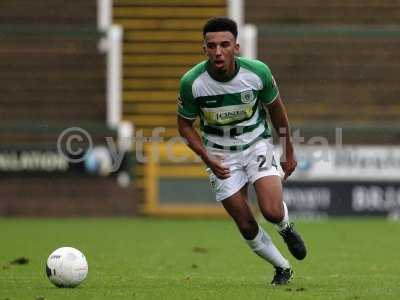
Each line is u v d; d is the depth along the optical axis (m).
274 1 91.12
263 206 35.31
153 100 86.69
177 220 77.00
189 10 89.62
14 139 81.50
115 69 84.19
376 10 91.50
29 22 90.19
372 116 86.19
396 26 90.94
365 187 77.81
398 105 86.69
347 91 86.75
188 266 46.34
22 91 86.62
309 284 37.97
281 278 37.31
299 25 90.81
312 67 87.25
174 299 32.94
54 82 87.00
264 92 35.97
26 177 78.75
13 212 78.69
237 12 88.69
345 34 88.19
